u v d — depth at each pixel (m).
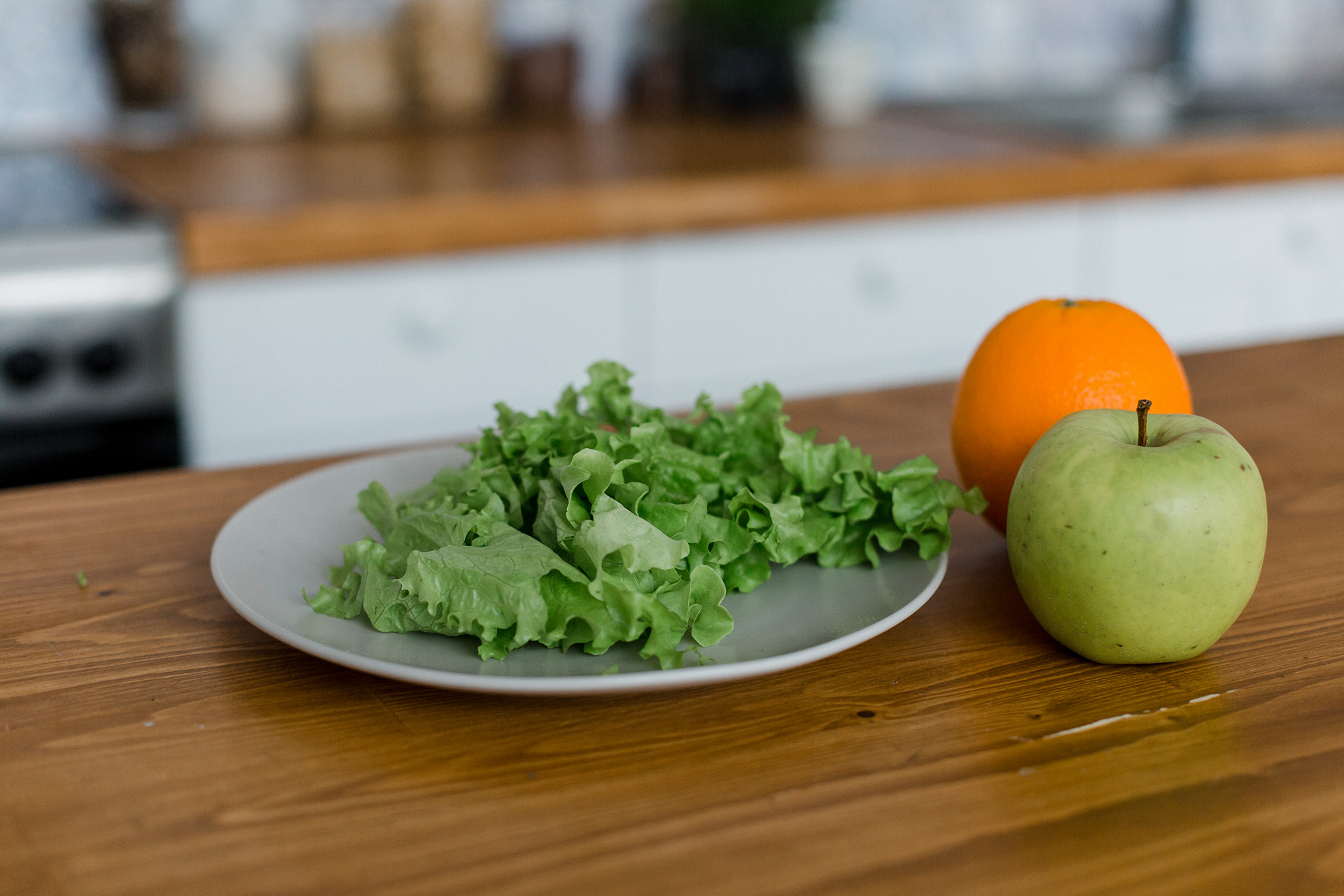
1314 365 1.12
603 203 1.74
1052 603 0.75
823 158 2.01
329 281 1.62
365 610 0.76
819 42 2.51
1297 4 2.92
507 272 1.72
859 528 0.81
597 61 2.51
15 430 1.50
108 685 0.75
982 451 0.84
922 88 2.75
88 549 0.86
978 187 1.96
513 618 0.73
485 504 0.78
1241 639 0.78
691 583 0.74
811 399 1.05
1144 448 0.74
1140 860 0.66
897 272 1.95
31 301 1.47
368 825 0.67
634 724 0.72
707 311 1.86
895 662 0.77
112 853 0.66
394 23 2.38
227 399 1.61
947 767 0.70
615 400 0.84
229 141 2.14
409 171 1.85
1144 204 2.10
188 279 1.54
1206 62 2.90
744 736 0.72
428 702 0.74
